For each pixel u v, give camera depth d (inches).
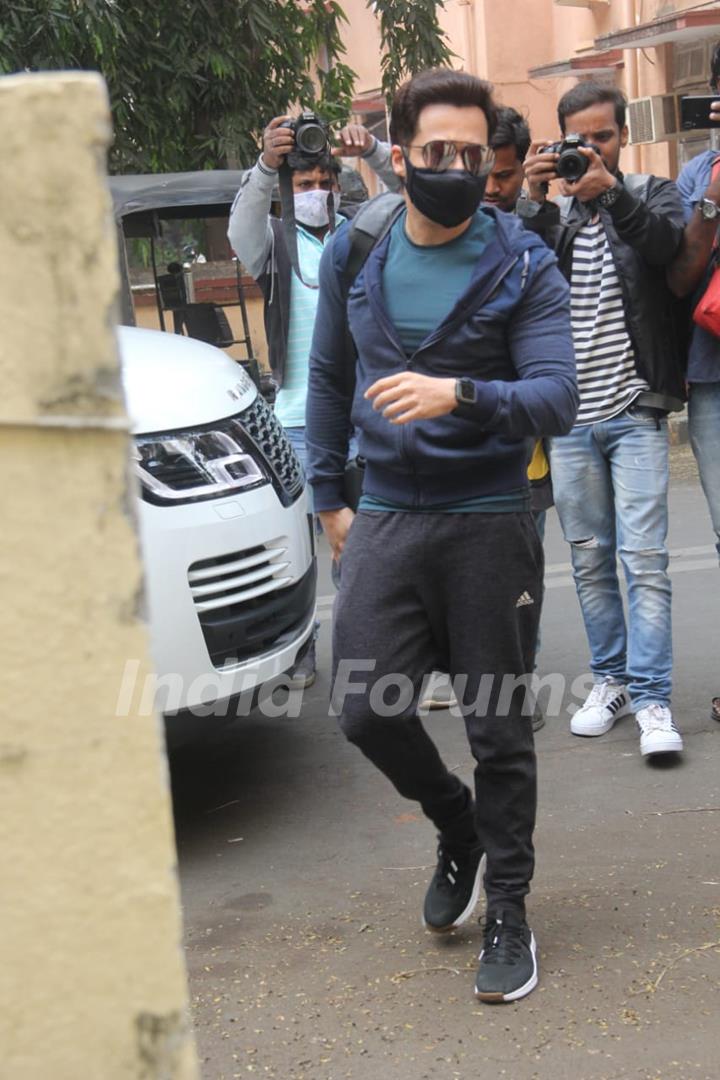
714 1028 107.2
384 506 112.3
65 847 52.7
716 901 128.9
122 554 51.3
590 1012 110.8
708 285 162.7
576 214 167.5
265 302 198.5
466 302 107.5
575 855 142.3
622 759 170.1
